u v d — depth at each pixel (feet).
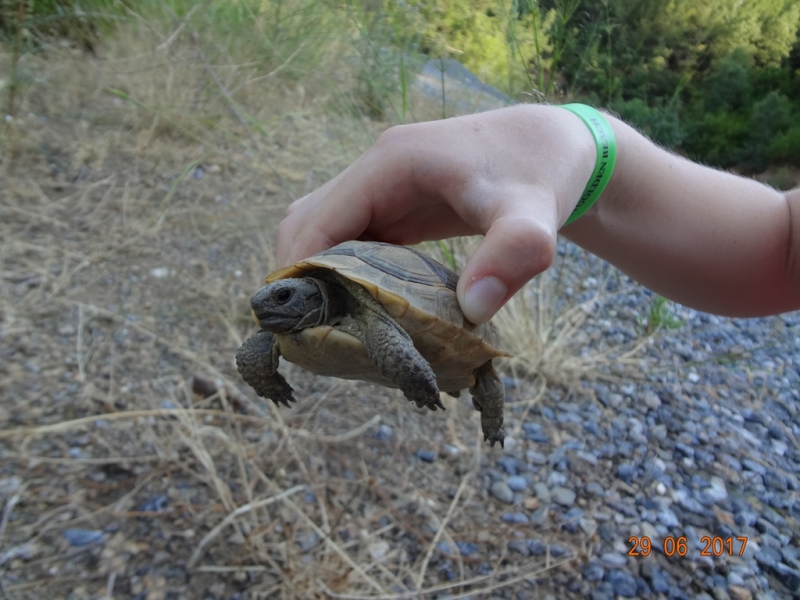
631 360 1.48
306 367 0.73
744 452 1.28
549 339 1.46
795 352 1.76
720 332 1.79
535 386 1.34
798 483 1.22
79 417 0.99
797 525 1.11
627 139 0.81
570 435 1.22
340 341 0.65
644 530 1.02
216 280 1.35
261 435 1.04
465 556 0.92
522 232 0.55
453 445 1.13
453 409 1.22
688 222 0.83
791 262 0.84
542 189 0.62
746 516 1.10
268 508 0.93
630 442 1.24
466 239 1.45
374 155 0.74
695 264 0.85
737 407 1.45
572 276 1.84
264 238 1.50
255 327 1.26
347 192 0.74
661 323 1.63
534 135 0.68
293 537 0.89
